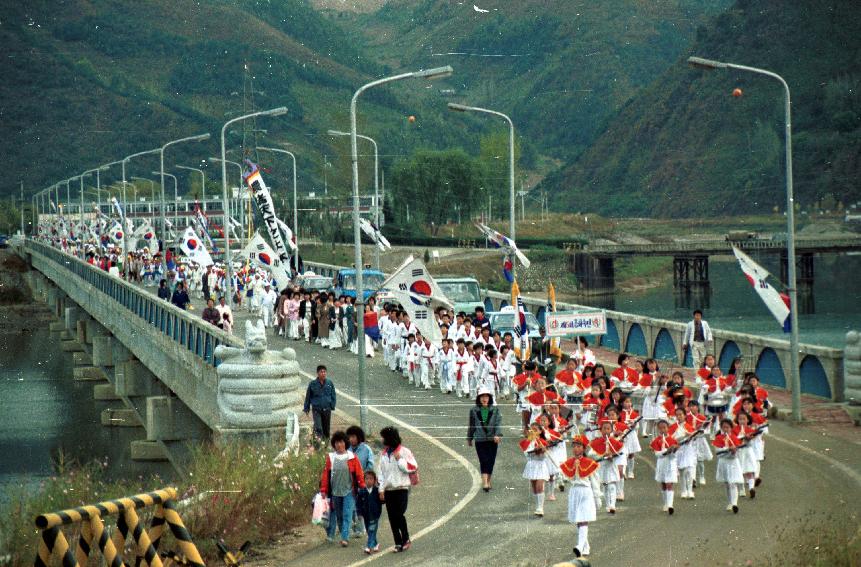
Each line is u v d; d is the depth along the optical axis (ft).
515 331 156.46
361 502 81.97
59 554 51.80
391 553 78.59
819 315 418.92
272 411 107.76
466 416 134.62
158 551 60.90
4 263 565.12
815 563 69.87
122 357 265.34
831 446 112.57
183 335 159.94
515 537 81.92
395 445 78.74
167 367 177.78
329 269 321.52
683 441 91.40
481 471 98.68
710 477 103.24
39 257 468.75
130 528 56.75
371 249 522.88
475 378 147.02
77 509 53.67
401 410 139.13
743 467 91.76
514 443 120.57
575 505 75.82
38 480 147.02
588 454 90.02
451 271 490.49
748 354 150.82
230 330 186.50
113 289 253.44
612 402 105.40
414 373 159.84
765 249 502.79
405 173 574.97
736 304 479.82
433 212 574.56
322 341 201.57
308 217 554.87
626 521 86.48
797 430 120.98
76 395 283.79
